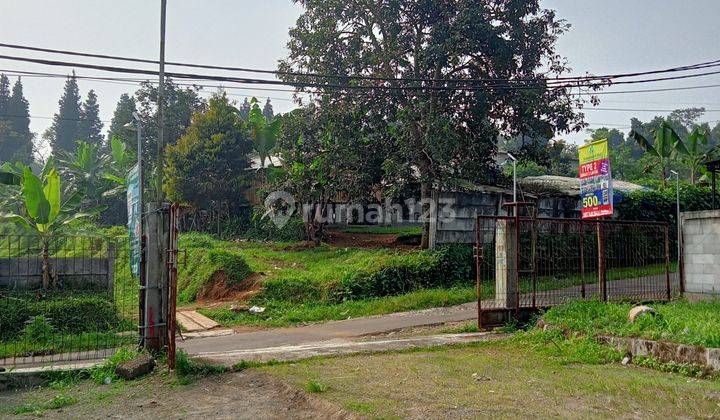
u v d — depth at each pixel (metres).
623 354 8.44
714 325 8.23
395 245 23.03
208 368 7.96
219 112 29.25
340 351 9.23
